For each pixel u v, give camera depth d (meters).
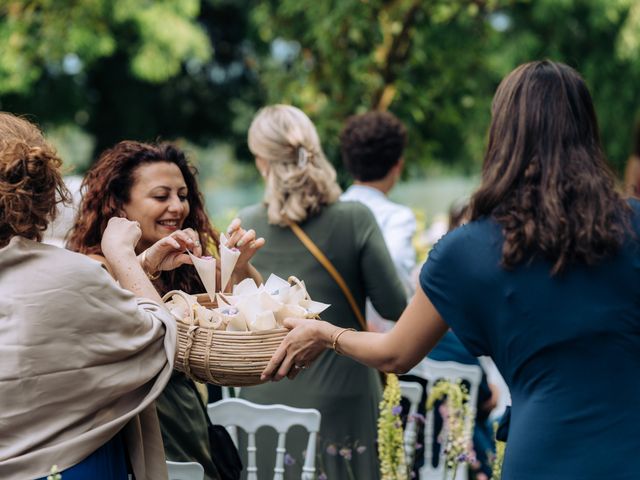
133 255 2.97
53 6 12.22
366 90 8.45
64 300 2.51
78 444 2.53
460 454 3.88
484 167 2.68
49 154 2.59
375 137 4.99
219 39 17.58
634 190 3.26
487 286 2.57
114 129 16.89
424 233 8.66
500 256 2.56
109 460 2.66
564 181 2.53
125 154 3.45
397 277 4.20
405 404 5.00
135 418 2.73
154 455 2.78
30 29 12.31
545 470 2.48
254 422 3.71
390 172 5.09
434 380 4.94
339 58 8.48
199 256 3.24
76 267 2.55
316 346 2.98
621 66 13.58
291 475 4.10
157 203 3.40
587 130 2.61
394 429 3.61
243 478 4.15
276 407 3.71
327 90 8.64
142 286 2.89
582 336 2.48
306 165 4.12
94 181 3.44
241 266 3.48
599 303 2.48
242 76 17.72
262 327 3.00
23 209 2.54
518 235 2.52
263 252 4.20
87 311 2.54
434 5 8.30
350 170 5.13
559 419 2.48
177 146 3.59
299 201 4.11
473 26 9.16
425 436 4.73
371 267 4.14
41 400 2.51
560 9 12.85
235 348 2.96
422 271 2.71
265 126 4.17
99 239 3.43
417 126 9.00
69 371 2.52
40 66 12.64
